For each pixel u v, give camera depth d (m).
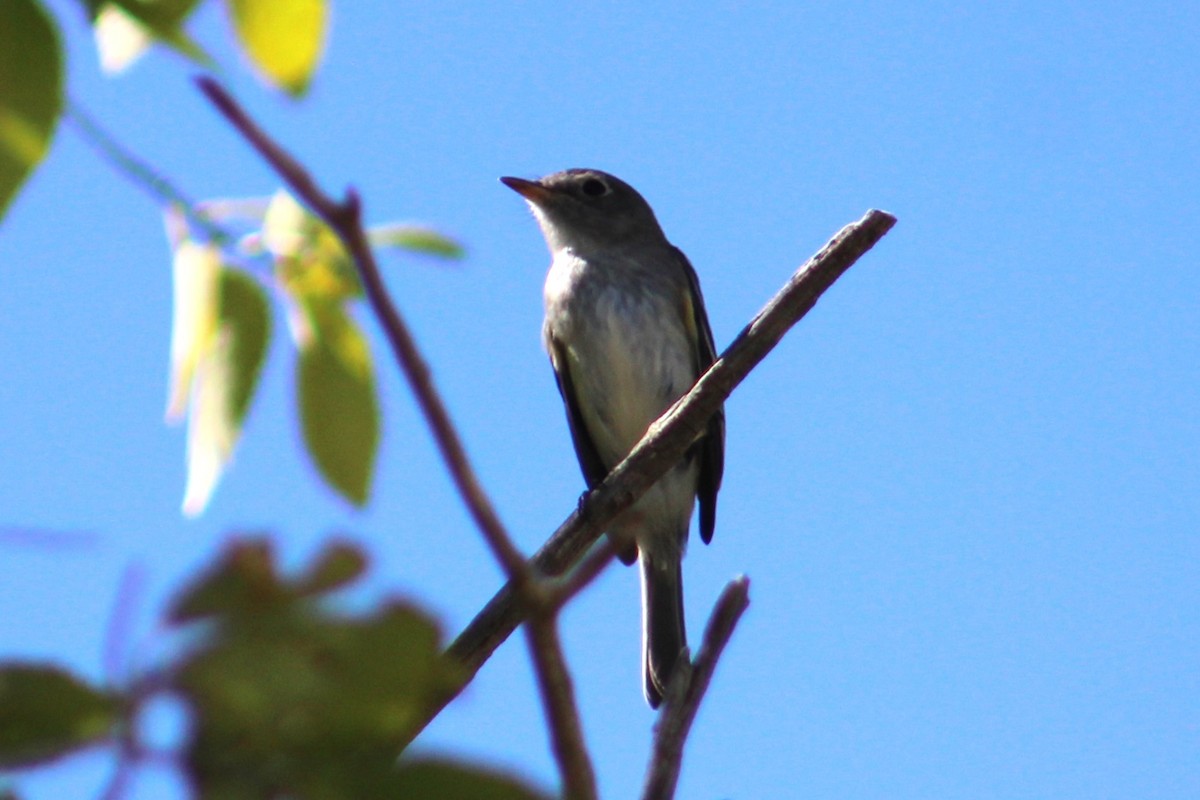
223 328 3.96
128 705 2.37
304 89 3.88
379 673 2.48
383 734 2.54
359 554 2.47
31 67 3.19
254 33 3.84
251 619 2.44
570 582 3.24
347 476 3.94
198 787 2.39
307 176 3.06
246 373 3.95
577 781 3.25
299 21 3.84
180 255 3.98
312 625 2.46
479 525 3.18
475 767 2.52
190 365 3.97
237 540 2.44
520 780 2.53
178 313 3.98
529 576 3.23
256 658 2.41
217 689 2.39
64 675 2.35
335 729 2.47
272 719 2.43
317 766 2.46
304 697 2.44
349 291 3.98
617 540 3.27
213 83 3.04
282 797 2.43
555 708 3.26
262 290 3.98
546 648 3.24
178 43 3.14
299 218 4.02
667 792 5.25
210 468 3.93
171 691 2.38
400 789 2.48
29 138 3.23
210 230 4.00
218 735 2.41
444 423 3.12
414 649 2.49
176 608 2.43
